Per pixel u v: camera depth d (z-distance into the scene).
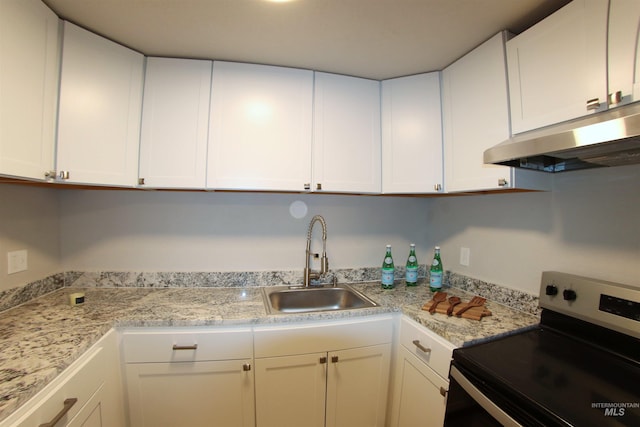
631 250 1.00
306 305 1.75
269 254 1.79
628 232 1.01
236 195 1.75
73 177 1.17
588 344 1.05
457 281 1.76
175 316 1.23
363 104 1.62
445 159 1.50
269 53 1.40
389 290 1.75
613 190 1.05
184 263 1.69
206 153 1.41
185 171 1.40
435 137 1.53
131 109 1.34
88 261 1.60
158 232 1.67
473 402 0.92
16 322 1.12
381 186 1.64
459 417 0.98
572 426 0.65
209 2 1.07
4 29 0.92
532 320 1.25
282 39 1.29
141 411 1.19
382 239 2.00
